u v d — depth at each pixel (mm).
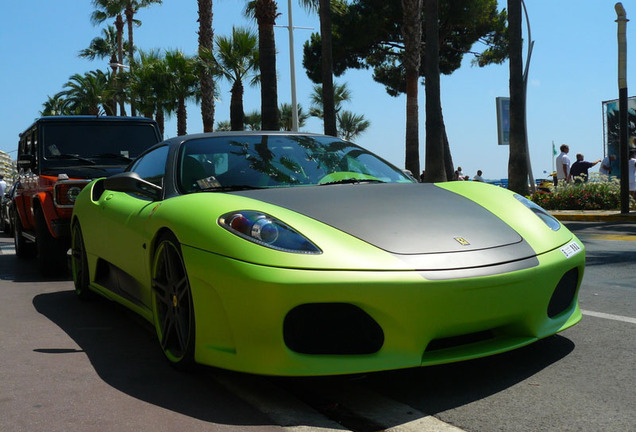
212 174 3598
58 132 7332
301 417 2506
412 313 2525
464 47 30156
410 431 2348
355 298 2504
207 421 2486
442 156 17203
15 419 2547
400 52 28516
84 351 3549
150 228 3344
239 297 2586
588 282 5172
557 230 3199
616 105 17641
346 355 2572
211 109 27609
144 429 2420
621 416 2410
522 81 15586
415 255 2654
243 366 2617
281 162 3770
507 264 2729
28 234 7602
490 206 3258
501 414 2469
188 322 2963
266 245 2637
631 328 3658
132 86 35500
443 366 3055
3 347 3652
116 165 7297
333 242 2678
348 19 26359
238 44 23344
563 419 2400
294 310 2561
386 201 3156
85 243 4723
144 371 3145
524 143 15531
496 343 2775
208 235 2795
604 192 13867
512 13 15453
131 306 3842
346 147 4199
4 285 5918
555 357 3141
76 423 2492
